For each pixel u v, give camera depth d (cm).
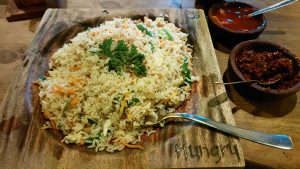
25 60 25
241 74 23
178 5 33
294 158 21
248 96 24
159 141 20
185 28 28
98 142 20
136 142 20
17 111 21
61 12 29
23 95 22
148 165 19
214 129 21
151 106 22
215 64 25
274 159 21
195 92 23
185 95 23
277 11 33
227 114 22
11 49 28
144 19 28
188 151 20
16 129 20
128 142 20
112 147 20
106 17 29
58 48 26
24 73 24
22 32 30
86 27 28
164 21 28
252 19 29
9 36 29
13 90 22
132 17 29
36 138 20
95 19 29
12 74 26
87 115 21
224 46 29
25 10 31
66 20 28
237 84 24
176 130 21
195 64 25
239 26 29
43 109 21
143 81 22
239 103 24
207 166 19
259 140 20
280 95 22
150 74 23
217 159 19
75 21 28
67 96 22
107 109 21
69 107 22
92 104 22
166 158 19
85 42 25
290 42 30
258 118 24
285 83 23
